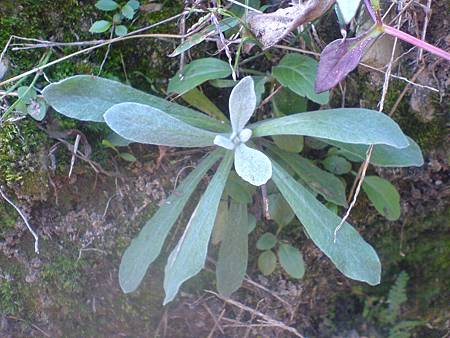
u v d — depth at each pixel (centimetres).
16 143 19
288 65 19
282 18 19
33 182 19
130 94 18
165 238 20
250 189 20
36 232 20
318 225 18
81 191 20
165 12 20
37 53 20
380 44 19
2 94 19
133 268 19
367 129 17
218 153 19
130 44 20
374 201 20
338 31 20
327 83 17
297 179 21
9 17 19
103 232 21
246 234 19
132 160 20
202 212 18
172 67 20
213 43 20
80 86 18
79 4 20
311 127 18
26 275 21
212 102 20
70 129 19
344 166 20
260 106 20
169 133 17
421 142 21
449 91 20
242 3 20
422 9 19
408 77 20
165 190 21
